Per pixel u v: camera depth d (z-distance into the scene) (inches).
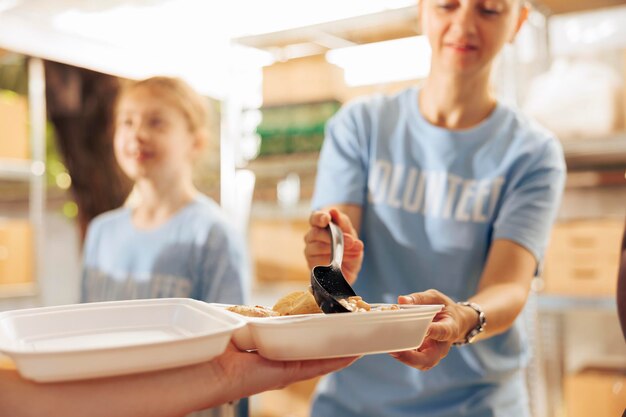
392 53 97.7
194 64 115.9
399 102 51.9
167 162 69.3
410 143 50.1
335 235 34.3
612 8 90.7
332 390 50.8
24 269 106.2
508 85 85.4
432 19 44.9
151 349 20.5
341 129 52.4
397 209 49.6
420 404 48.1
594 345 94.9
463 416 47.4
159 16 98.5
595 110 82.3
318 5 83.5
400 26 84.0
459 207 48.1
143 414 23.9
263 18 90.6
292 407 99.0
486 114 49.5
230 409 31.2
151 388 24.0
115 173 125.5
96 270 73.1
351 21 83.3
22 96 113.3
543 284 86.3
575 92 83.2
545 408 94.3
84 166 125.0
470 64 44.5
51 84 121.2
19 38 98.0
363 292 51.0
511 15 44.3
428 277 48.5
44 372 19.7
